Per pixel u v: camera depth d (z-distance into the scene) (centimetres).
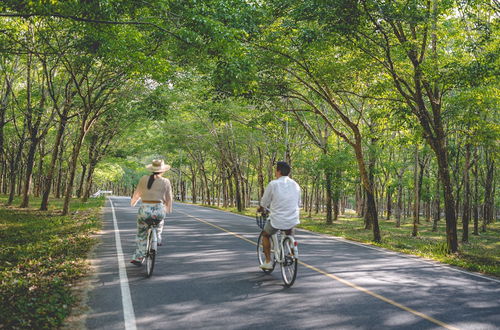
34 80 2294
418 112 1495
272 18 1342
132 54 1291
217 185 5597
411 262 965
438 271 855
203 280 695
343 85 1623
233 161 3659
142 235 754
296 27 1288
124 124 3183
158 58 1374
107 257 892
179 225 1717
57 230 1344
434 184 3816
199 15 929
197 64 1509
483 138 1481
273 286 662
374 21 1260
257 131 3250
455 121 1585
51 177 2238
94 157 3597
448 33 1370
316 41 1291
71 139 3500
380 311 540
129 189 10162
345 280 718
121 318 496
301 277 735
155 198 721
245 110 2605
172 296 593
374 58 1431
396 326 484
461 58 1320
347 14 1202
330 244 1289
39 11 879
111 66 1659
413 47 1355
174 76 1858
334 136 3303
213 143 3838
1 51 1359
